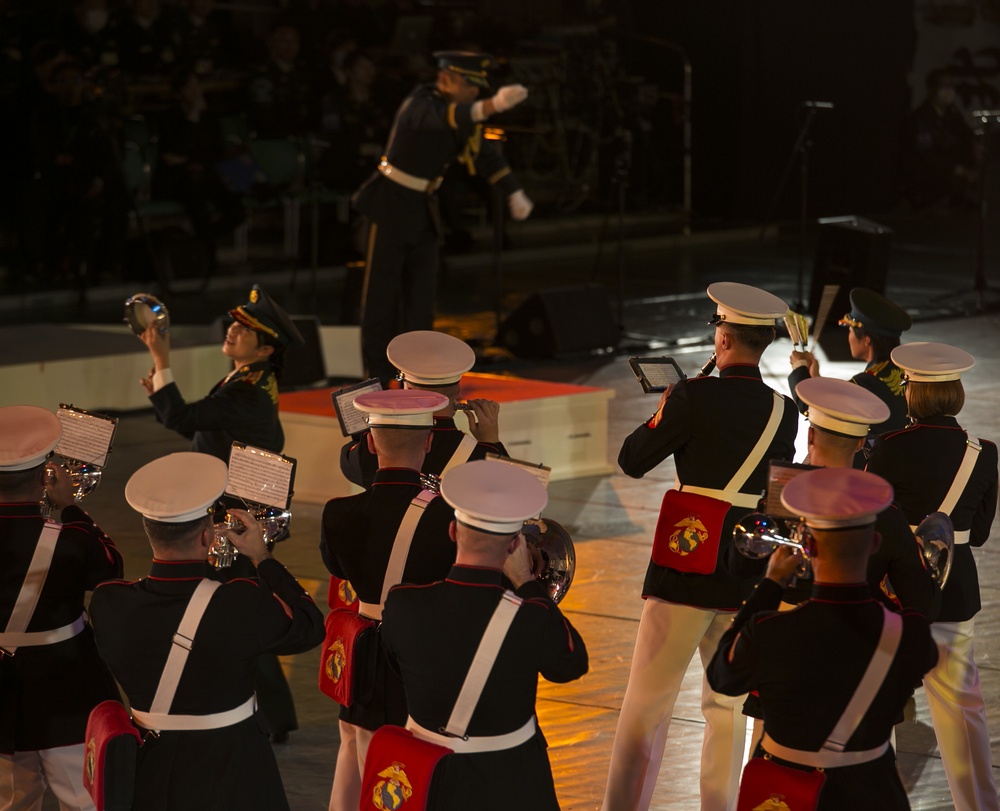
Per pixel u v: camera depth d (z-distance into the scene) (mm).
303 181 43469
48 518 10656
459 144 26734
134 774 9109
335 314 39031
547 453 23875
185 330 31688
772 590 8945
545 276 45750
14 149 39062
